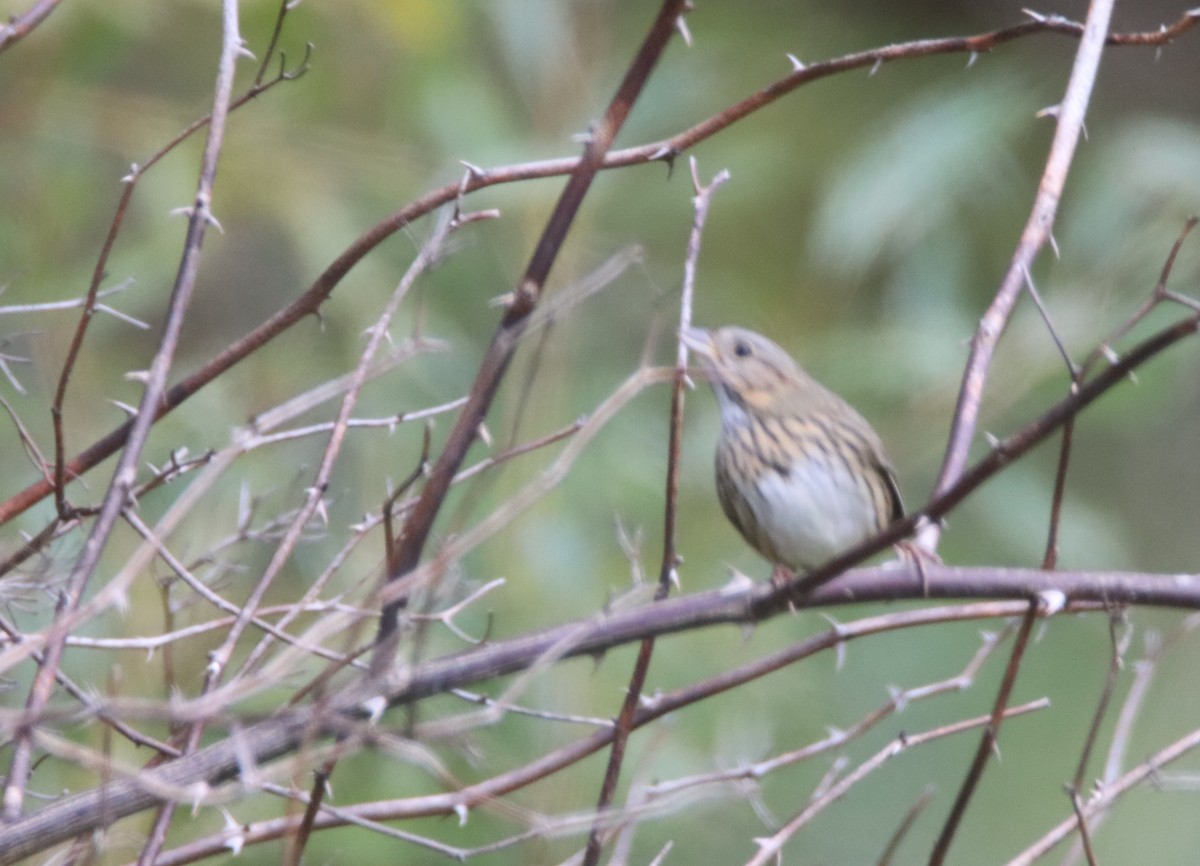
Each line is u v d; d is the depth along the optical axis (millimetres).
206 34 12203
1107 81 16609
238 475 9695
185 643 8727
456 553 5176
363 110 12461
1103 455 15242
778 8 15617
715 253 14016
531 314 5773
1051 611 6195
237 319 11695
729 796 6875
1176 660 14492
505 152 11891
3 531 9117
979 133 12141
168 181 11398
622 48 14109
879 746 13016
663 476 11352
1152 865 13508
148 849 5434
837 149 15141
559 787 9602
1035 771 13656
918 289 12680
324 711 5152
